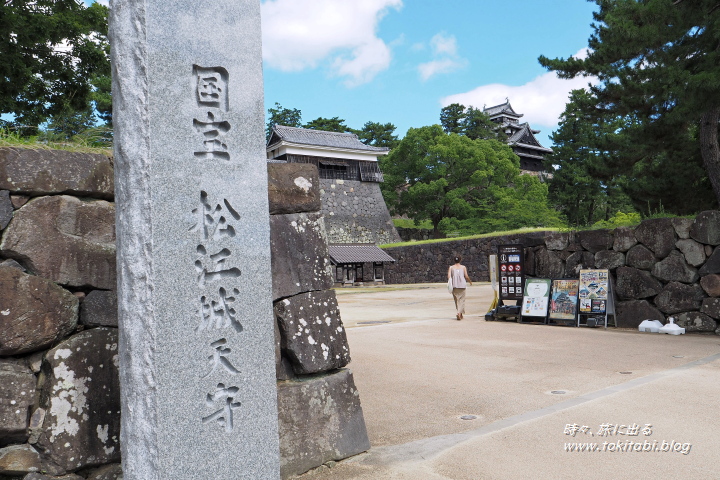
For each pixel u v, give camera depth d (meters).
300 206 4.13
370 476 3.72
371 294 23.34
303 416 3.85
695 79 9.38
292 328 3.88
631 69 12.00
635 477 3.53
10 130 3.58
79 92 9.86
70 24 8.81
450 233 36.66
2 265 2.84
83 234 3.12
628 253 10.57
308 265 4.10
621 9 11.14
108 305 3.18
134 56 2.68
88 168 3.17
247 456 2.87
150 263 2.59
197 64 2.87
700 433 4.30
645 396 5.41
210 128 2.91
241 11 3.12
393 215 50.59
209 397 2.75
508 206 36.59
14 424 2.79
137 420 2.57
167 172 2.70
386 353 8.30
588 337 9.42
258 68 3.17
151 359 2.56
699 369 6.58
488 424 4.77
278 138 39.84
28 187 2.93
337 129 56.19
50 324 2.93
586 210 43.59
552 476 3.59
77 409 2.99
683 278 9.77
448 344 9.04
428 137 42.78
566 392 5.73
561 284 11.27
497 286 12.46
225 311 2.87
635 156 13.48
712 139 12.10
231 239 2.93
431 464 3.89
